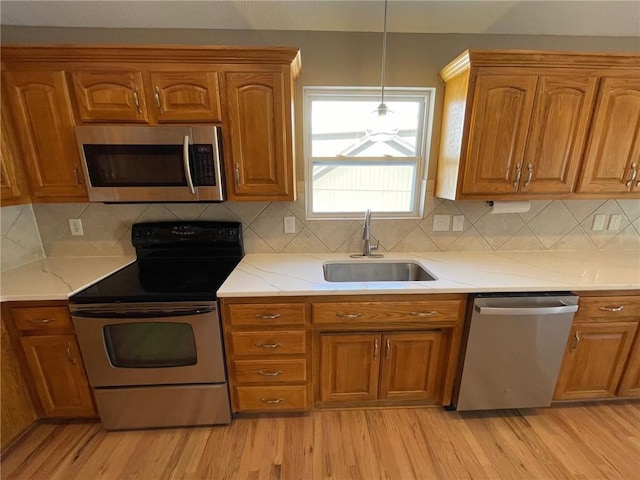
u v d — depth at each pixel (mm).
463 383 1672
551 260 1950
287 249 2102
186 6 1588
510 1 1571
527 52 1487
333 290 1500
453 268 1804
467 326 1597
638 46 1831
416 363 1704
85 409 1648
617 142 1646
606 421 1722
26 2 1523
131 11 1610
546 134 1626
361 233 2096
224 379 1601
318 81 1840
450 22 1721
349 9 1622
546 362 1636
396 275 2041
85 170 1571
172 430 1674
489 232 2109
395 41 1803
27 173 1607
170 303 1459
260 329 1576
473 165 1678
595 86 1564
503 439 1615
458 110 1678
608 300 1591
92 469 1465
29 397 1617
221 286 1526
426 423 1716
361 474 1435
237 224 1971
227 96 1546
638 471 1446
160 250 1958
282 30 1766
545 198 1735
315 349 1660
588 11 1629
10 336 1512
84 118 1534
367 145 2035
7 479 1423
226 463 1491
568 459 1505
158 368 1550
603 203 2062
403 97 1943
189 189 1613
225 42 1771
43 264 1883
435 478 1415
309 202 2092
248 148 1619
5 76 1475
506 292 1560
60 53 1440
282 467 1471
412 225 2094
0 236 1729
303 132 1920
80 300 1435
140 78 1498
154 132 1532
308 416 1764
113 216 1983
